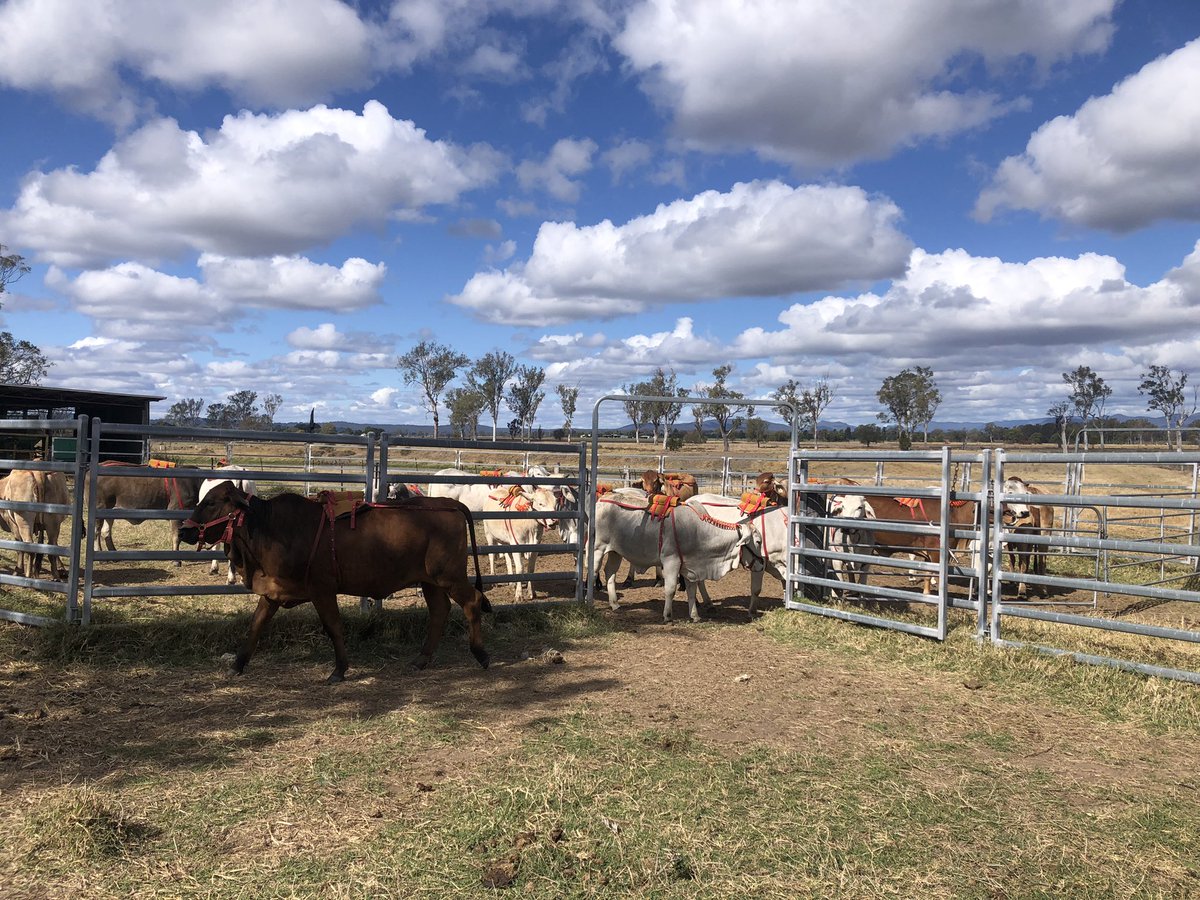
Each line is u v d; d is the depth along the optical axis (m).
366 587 7.14
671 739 5.61
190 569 12.71
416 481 9.23
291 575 6.89
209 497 6.83
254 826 4.17
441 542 7.32
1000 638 8.50
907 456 9.09
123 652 7.38
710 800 4.63
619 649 8.56
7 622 8.09
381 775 4.91
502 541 11.57
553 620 9.38
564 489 12.99
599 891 3.63
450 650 8.22
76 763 4.98
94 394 26.73
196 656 7.53
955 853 4.10
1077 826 4.46
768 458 21.56
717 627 9.80
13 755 5.05
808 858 4.00
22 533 10.48
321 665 7.50
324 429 55.12
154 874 3.67
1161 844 4.26
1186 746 5.82
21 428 8.13
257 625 7.14
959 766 5.34
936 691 7.13
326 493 7.22
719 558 10.14
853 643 8.77
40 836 3.91
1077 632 9.38
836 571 10.86
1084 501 7.70
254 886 3.59
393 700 6.54
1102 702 6.77
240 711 6.14
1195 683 6.81
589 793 4.64
